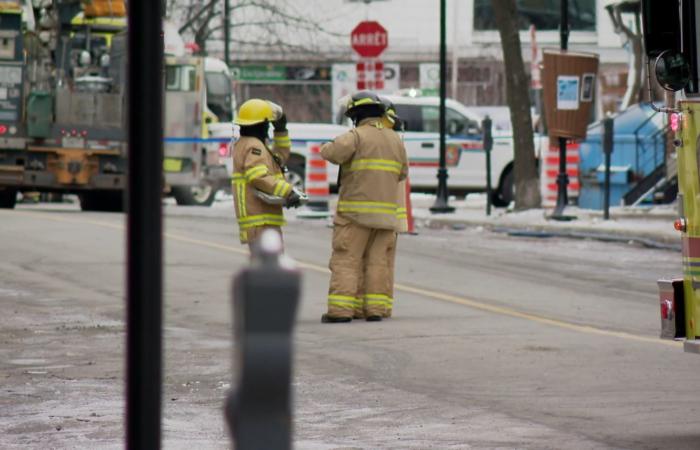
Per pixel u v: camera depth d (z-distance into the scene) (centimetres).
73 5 8438
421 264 5691
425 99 9950
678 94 2547
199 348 3447
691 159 2502
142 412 1010
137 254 1016
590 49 16162
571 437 2353
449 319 4072
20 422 2481
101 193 8831
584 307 4406
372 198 3994
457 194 10275
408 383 2939
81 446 2266
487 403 2700
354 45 10600
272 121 4075
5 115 8175
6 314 4041
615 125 9088
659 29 2517
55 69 8394
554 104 7562
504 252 6319
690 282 2512
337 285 3997
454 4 15975
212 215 8200
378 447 2262
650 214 7994
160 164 1026
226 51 13800
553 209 7956
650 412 2595
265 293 701
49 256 5553
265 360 702
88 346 3478
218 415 2581
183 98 9212
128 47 1031
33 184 8256
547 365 3183
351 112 4078
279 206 4038
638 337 3691
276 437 716
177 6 14338
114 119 8294
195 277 5016
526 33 16212
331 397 2769
